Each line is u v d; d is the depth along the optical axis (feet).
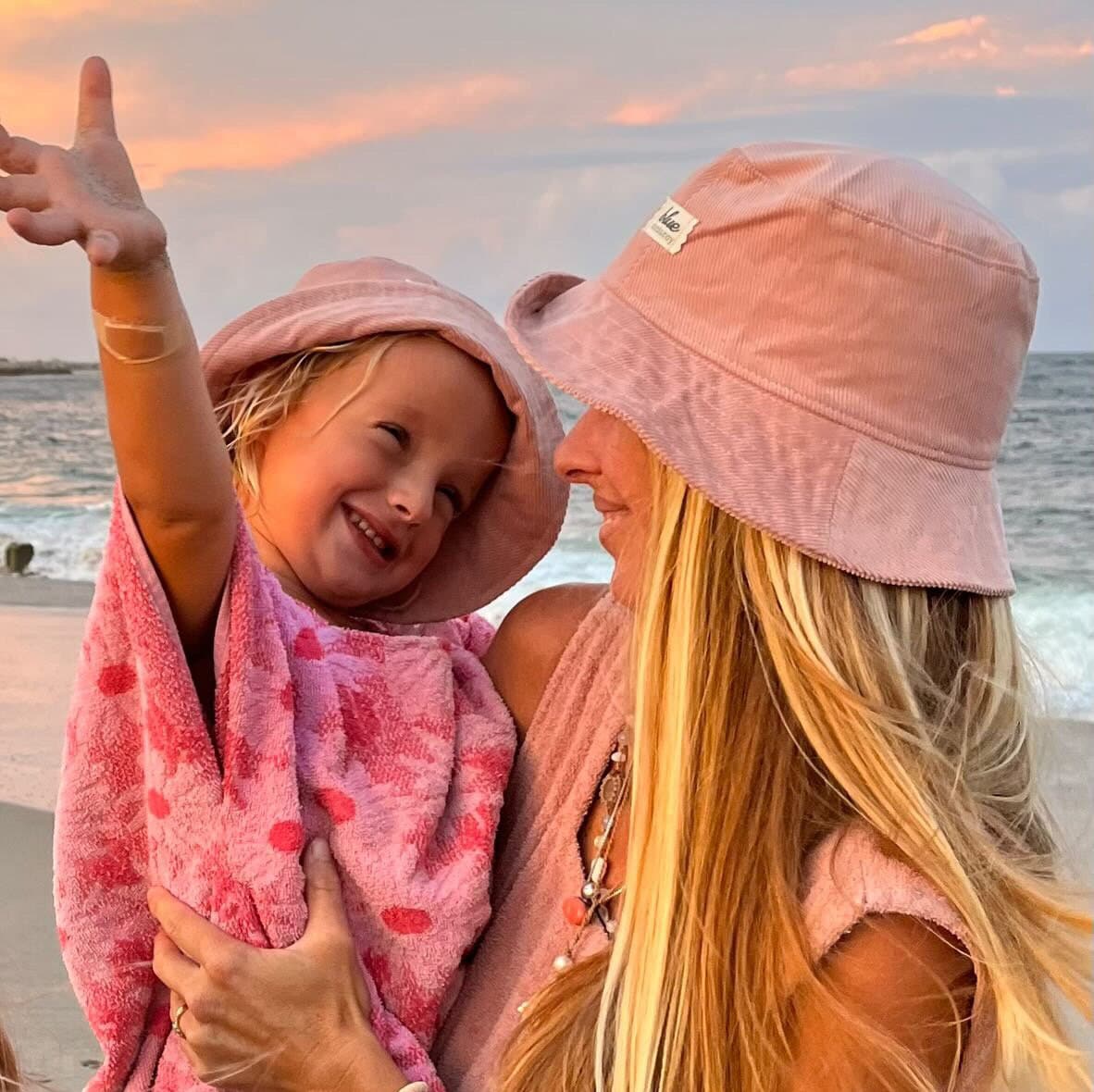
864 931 4.02
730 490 4.08
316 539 5.31
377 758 4.66
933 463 4.24
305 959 4.20
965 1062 4.10
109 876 4.51
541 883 4.68
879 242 4.09
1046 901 4.17
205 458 3.95
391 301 5.42
